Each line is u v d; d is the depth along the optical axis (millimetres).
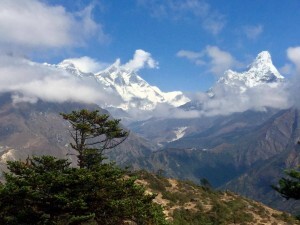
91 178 26766
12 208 26891
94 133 33219
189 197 67062
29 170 26875
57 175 27125
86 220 27109
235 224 59125
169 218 55094
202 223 56438
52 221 26969
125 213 28000
